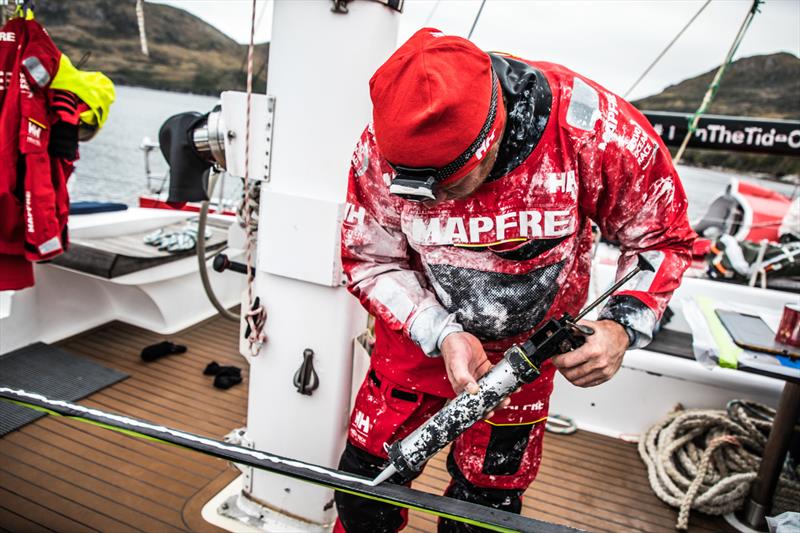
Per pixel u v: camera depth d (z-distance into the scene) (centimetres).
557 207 105
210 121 163
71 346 296
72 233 314
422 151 84
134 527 179
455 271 115
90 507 186
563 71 108
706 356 181
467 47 87
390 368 134
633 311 109
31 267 257
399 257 128
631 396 259
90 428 227
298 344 165
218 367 285
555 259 111
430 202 96
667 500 217
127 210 376
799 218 339
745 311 226
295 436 173
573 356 100
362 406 142
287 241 155
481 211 107
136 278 293
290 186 154
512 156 100
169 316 328
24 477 197
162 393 262
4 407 232
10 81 223
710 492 209
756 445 228
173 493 196
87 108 257
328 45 142
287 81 147
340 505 141
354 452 143
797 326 180
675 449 232
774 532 155
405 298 119
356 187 120
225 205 462
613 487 227
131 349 301
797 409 197
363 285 125
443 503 107
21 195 234
